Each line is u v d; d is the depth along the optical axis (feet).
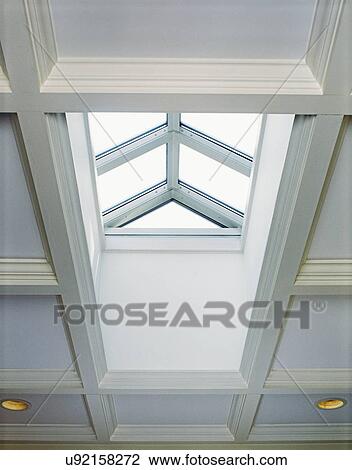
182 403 11.72
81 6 5.94
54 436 12.40
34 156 7.18
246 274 9.71
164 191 9.58
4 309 9.45
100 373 10.52
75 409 11.77
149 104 6.56
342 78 6.37
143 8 5.98
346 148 7.35
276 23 6.09
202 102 6.55
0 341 9.90
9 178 7.61
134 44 6.31
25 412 11.71
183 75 6.44
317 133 7.00
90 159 8.00
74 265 8.59
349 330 9.33
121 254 9.94
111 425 12.26
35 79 6.35
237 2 5.93
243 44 6.32
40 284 8.86
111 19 6.07
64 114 6.91
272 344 9.77
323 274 8.75
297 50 6.37
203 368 10.44
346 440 12.20
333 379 10.05
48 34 6.11
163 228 10.37
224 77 6.45
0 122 7.01
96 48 6.34
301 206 7.84
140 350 10.37
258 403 11.55
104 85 6.42
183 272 9.86
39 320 9.60
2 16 5.82
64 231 8.11
